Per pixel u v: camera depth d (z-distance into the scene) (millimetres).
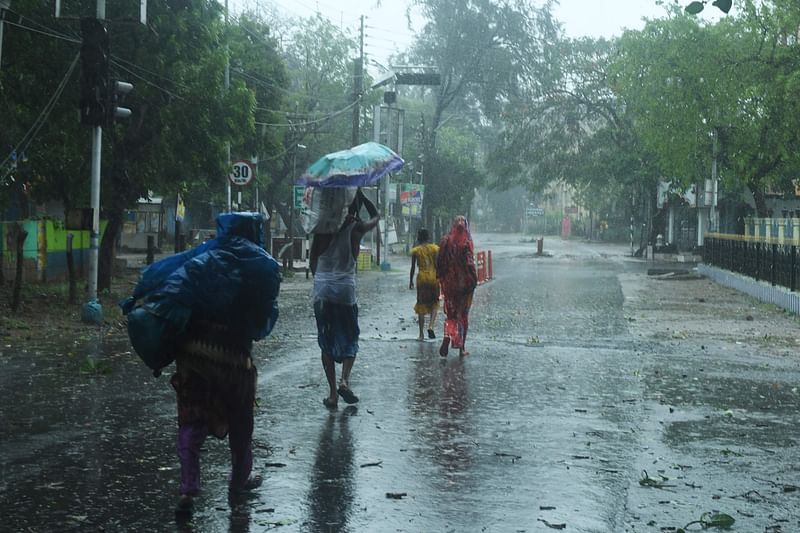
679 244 56594
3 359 11344
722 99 34188
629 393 9719
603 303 22234
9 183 23375
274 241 37844
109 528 5078
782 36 32469
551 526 5199
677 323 17719
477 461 6699
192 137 20812
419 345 13656
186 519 5254
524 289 27141
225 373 5371
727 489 6051
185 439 5344
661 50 35812
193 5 20828
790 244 21406
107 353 12031
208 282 5305
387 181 40094
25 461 6492
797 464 6734
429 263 14148
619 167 53562
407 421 8086
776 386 10312
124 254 44531
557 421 8180
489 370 11203
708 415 8547
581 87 56625
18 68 19812
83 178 22953
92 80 14914
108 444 7023
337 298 8492
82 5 19844
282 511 5434
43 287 21219
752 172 34125
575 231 122000
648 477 6230
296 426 7816
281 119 35688
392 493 5809
